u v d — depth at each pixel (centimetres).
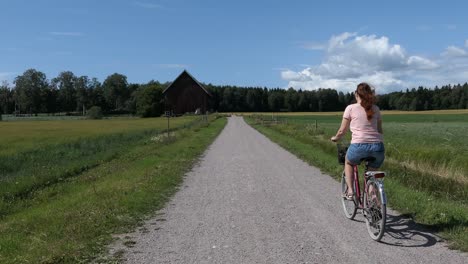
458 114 11062
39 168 1576
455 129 3800
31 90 16762
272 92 16988
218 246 610
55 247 582
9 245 606
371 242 618
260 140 2861
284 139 2773
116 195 965
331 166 1418
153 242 632
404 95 15038
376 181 621
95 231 673
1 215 959
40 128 5053
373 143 657
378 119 667
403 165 1337
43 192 1202
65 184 1308
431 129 3803
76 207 871
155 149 2241
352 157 676
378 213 620
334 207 858
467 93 14400
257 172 1382
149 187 1070
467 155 1494
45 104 17062
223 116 10450
